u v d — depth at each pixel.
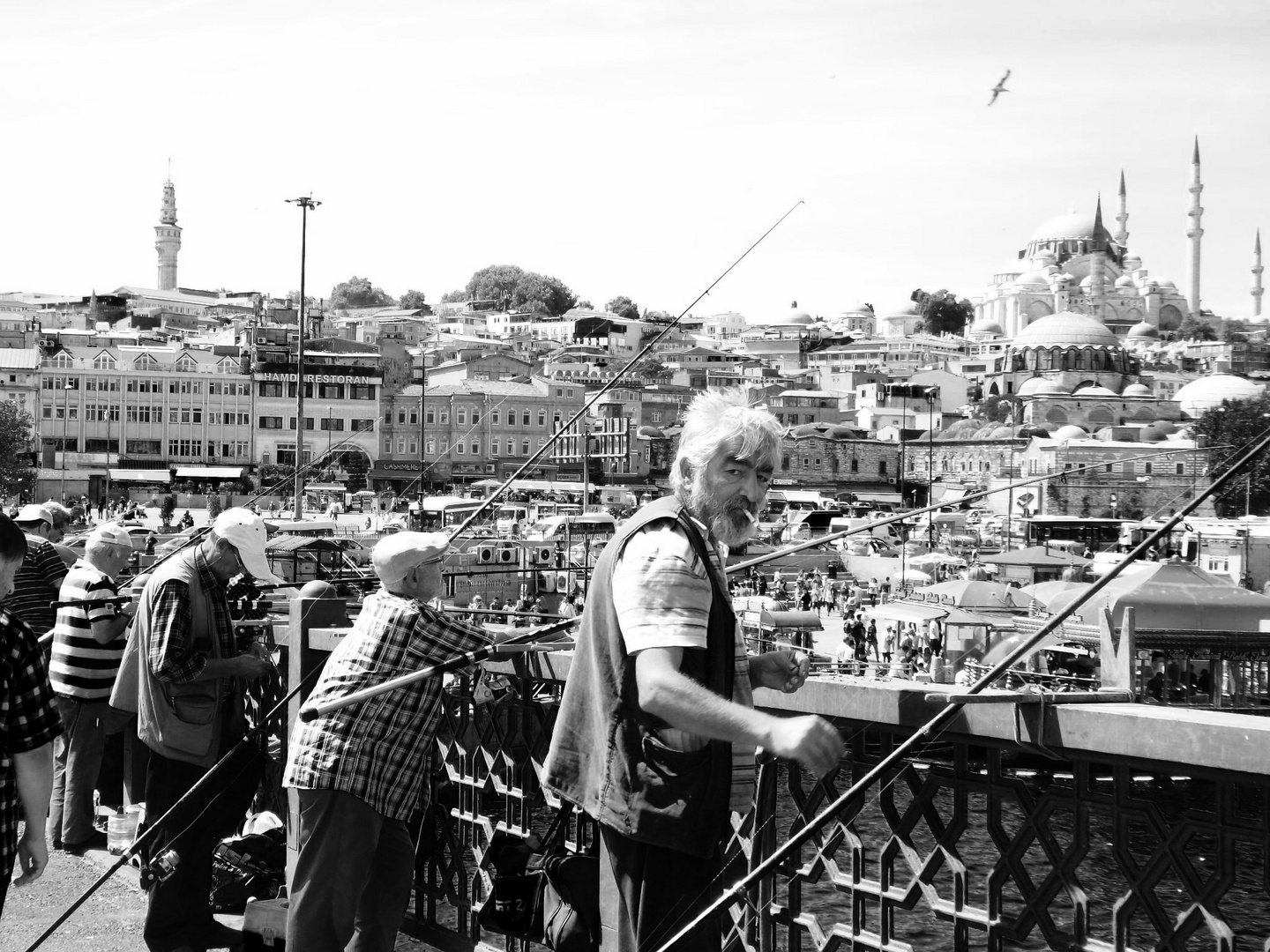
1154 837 3.68
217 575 6.76
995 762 4.07
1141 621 30.83
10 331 151.50
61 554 11.74
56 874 8.05
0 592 4.96
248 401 139.38
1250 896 6.28
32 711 4.89
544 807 5.62
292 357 147.00
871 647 45.62
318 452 141.75
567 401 153.25
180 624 6.52
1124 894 3.76
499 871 5.27
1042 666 32.88
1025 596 45.41
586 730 4.15
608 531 72.25
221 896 7.00
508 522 81.19
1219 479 3.69
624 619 3.79
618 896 4.27
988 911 4.09
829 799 4.52
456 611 7.75
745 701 4.04
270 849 7.18
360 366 143.75
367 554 48.25
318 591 6.77
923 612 40.66
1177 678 30.69
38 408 133.38
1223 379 189.75
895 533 96.75
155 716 6.60
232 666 6.55
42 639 8.77
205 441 138.00
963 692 3.85
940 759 4.22
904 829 4.31
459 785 6.19
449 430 148.75
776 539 87.12
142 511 108.25
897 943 4.34
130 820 8.37
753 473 4.01
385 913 5.72
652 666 3.66
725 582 3.98
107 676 8.49
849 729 4.44
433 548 5.66
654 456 151.50
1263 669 30.94
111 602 8.54
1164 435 155.75
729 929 4.91
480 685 6.12
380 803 5.50
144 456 136.12
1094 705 3.85
